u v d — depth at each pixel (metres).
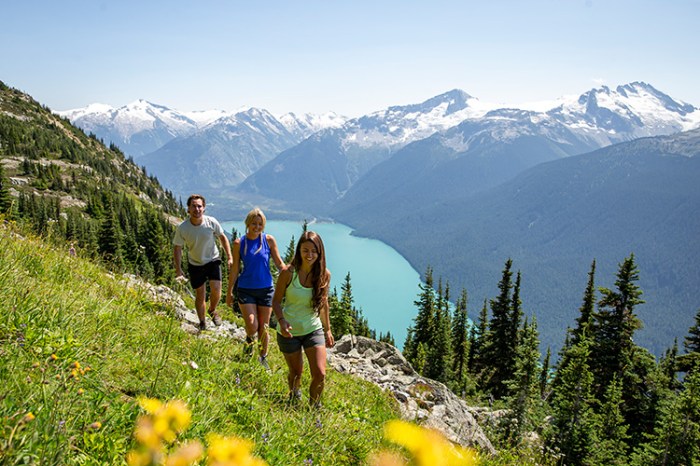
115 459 2.64
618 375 34.41
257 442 3.78
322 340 6.33
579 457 24.80
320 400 6.27
